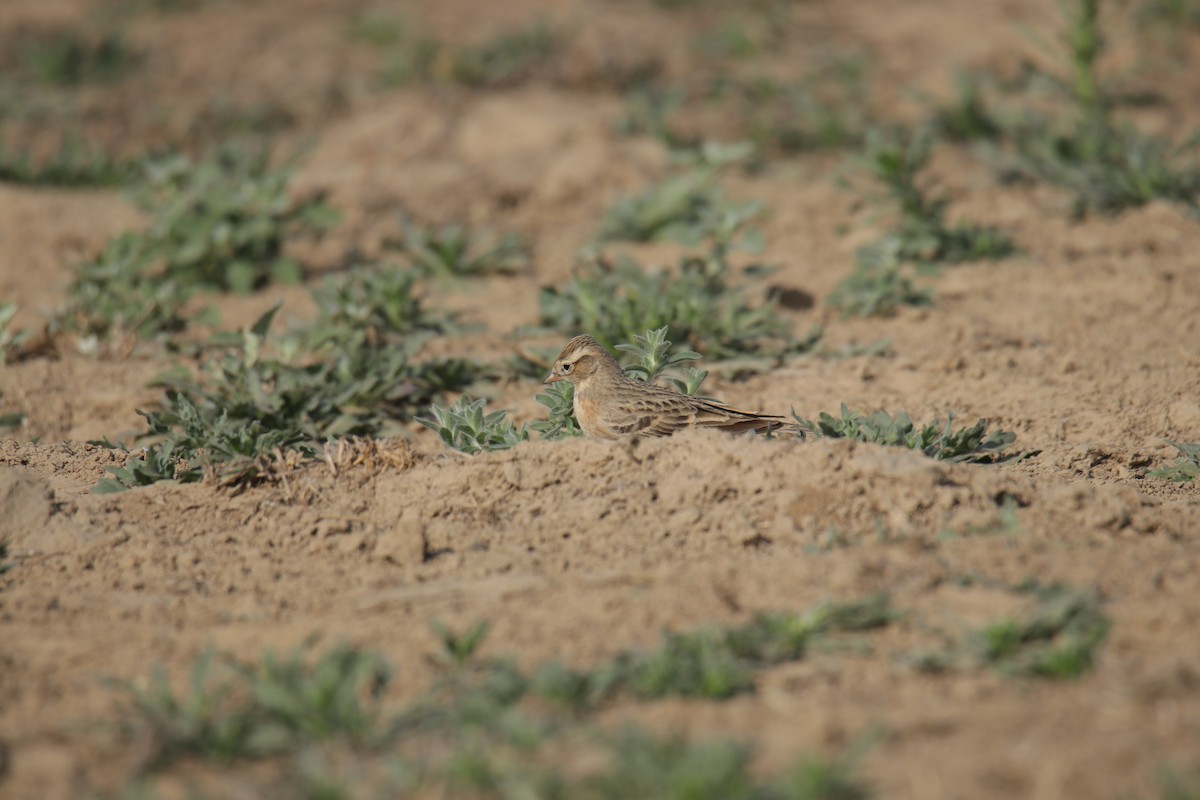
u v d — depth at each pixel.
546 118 48.41
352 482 24.44
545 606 19.42
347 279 35.09
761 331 31.83
